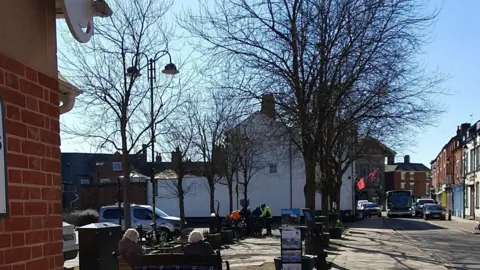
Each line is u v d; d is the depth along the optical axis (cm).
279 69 1265
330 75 1257
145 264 691
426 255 1691
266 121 1609
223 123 2508
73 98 600
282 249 995
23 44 288
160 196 4000
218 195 4253
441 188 7338
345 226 3678
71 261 1614
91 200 4472
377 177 8494
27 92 289
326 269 1234
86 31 368
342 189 4650
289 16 1245
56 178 321
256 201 4366
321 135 1399
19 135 276
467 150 5125
